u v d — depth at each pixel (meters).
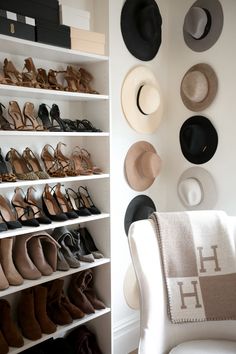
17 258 1.71
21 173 1.73
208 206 2.33
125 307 2.40
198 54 2.31
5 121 1.68
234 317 1.46
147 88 2.27
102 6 2.11
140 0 2.26
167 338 1.45
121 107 2.28
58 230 1.91
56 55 1.79
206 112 2.30
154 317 1.41
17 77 1.68
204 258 1.51
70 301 1.99
